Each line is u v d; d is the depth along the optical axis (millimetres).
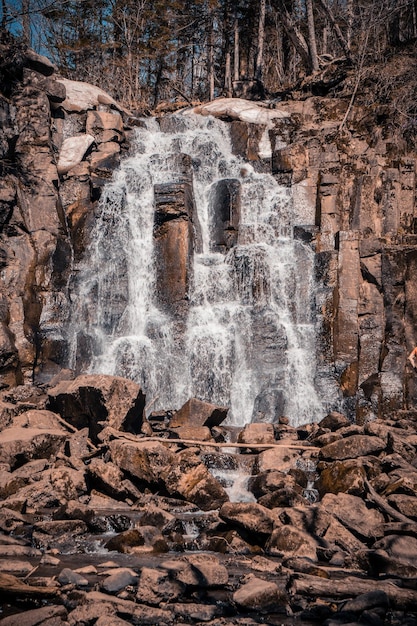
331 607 6883
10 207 18078
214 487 10828
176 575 7207
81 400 13758
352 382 17984
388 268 18391
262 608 6797
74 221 19375
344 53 26266
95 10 38938
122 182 20344
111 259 18766
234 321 18047
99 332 18266
